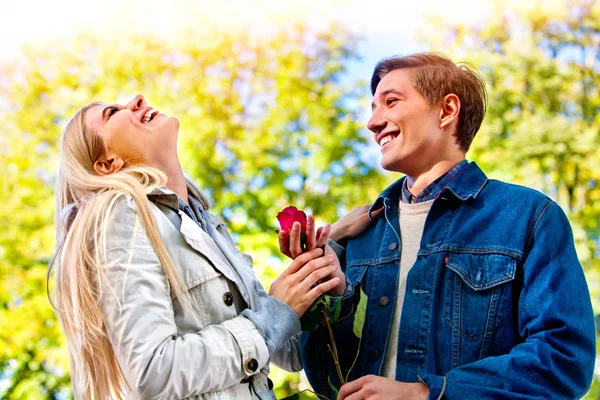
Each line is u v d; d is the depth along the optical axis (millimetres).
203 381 1426
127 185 1581
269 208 7336
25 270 7293
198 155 7500
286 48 8336
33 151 7852
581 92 8422
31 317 6980
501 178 7824
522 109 8367
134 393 1497
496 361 1481
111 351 1547
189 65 8172
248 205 7328
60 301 1608
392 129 1784
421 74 1796
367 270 1788
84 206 1594
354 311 1754
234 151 7555
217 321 1547
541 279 1545
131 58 8219
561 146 7844
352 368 1693
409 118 1770
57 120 8070
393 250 1764
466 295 1609
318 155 7711
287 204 7504
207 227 1757
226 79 8086
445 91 1780
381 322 1710
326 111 8016
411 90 1787
